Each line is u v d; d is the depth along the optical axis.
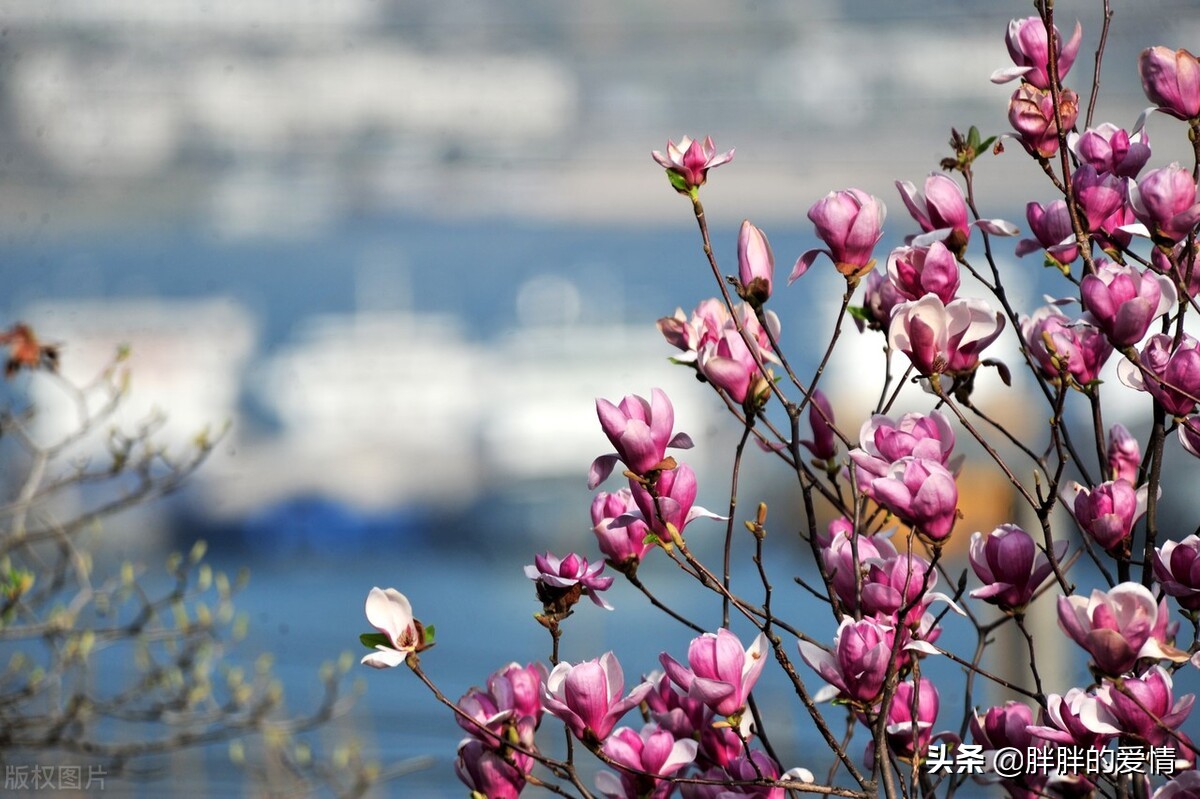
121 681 7.58
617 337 28.53
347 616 17.75
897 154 16.52
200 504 24.89
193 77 15.66
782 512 18.22
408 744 8.81
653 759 2.51
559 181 20.58
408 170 19.53
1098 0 8.48
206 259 33.59
